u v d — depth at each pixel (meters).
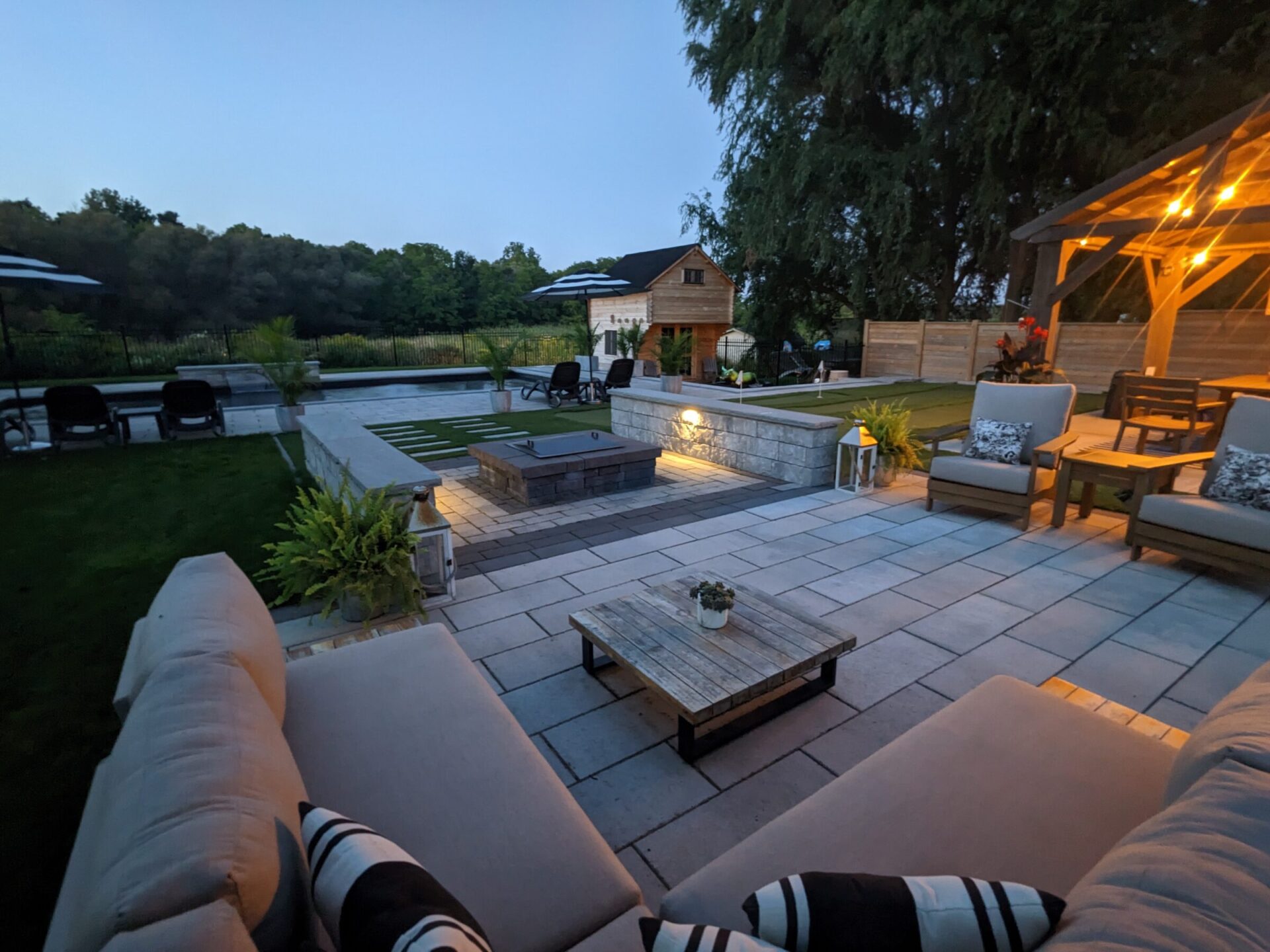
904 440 6.51
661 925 1.01
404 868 1.04
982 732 1.94
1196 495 4.54
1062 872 1.44
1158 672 3.14
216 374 15.26
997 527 5.34
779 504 6.05
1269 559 3.91
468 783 1.72
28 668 3.21
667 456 8.23
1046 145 14.27
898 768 1.79
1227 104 12.12
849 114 17.14
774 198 17.47
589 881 1.44
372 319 34.56
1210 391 9.63
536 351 22.58
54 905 1.89
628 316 20.83
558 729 2.75
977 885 1.01
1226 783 0.96
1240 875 0.78
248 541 5.07
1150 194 9.53
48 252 26.00
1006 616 3.75
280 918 0.94
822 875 1.06
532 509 5.98
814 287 21.75
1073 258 15.80
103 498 6.35
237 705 1.31
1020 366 9.70
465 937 0.90
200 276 29.27
